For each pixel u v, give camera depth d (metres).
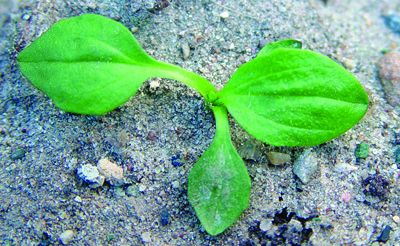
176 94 0.07
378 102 0.08
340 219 0.07
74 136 0.07
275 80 0.06
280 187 0.07
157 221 0.07
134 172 0.07
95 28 0.06
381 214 0.07
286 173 0.07
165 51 0.07
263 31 0.08
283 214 0.07
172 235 0.07
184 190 0.07
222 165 0.06
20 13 0.08
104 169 0.07
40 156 0.07
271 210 0.07
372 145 0.07
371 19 0.09
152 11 0.08
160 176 0.07
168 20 0.08
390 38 0.09
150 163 0.07
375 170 0.07
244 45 0.08
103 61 0.06
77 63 0.06
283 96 0.06
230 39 0.08
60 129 0.07
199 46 0.07
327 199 0.07
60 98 0.06
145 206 0.07
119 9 0.08
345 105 0.06
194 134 0.07
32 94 0.07
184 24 0.08
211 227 0.06
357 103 0.06
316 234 0.07
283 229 0.07
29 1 0.08
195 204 0.06
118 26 0.06
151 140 0.07
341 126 0.06
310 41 0.08
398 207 0.07
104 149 0.07
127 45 0.06
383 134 0.07
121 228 0.07
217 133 0.06
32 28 0.08
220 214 0.06
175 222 0.07
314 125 0.06
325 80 0.06
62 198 0.07
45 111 0.07
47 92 0.06
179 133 0.07
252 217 0.07
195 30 0.08
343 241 0.07
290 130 0.06
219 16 0.08
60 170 0.07
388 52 0.08
